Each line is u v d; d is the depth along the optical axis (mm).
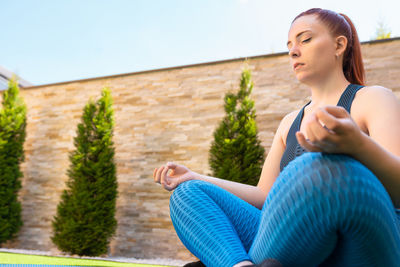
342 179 375
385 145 563
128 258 6582
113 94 7867
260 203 875
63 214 6867
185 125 7133
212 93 7105
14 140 7938
